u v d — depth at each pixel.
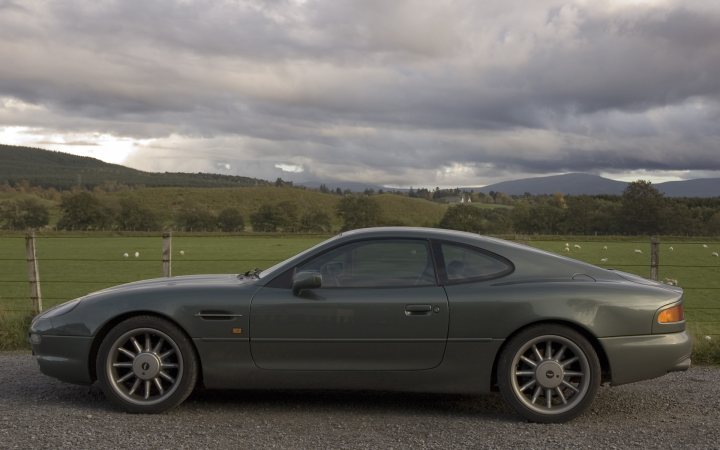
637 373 4.66
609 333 4.63
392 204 102.44
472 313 4.64
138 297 4.81
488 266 4.86
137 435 4.13
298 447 3.93
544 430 4.38
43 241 49.56
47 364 4.88
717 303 26.39
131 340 4.79
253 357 4.73
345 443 4.02
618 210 70.88
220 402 5.02
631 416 4.74
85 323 4.80
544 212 69.69
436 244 4.91
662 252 50.47
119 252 41.50
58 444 3.91
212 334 4.71
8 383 5.62
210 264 31.23
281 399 5.13
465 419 4.64
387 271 4.83
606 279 4.87
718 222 68.44
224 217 83.38
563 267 4.91
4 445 3.89
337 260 4.88
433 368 4.69
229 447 3.91
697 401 5.16
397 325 4.66
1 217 77.25
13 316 7.86
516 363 4.64
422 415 4.73
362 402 5.08
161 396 4.70
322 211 85.00
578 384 4.64
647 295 4.74
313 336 4.68
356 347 4.68
